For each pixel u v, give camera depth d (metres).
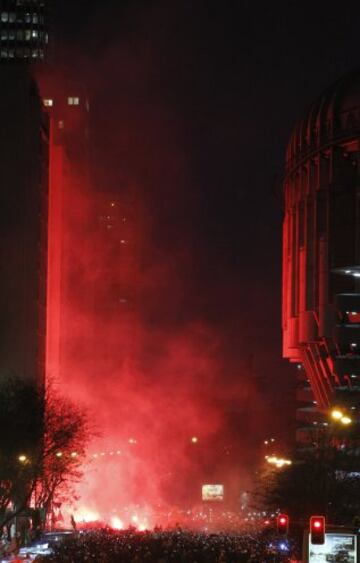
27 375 175.75
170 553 73.19
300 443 171.25
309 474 104.69
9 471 100.81
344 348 190.25
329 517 99.81
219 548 74.38
